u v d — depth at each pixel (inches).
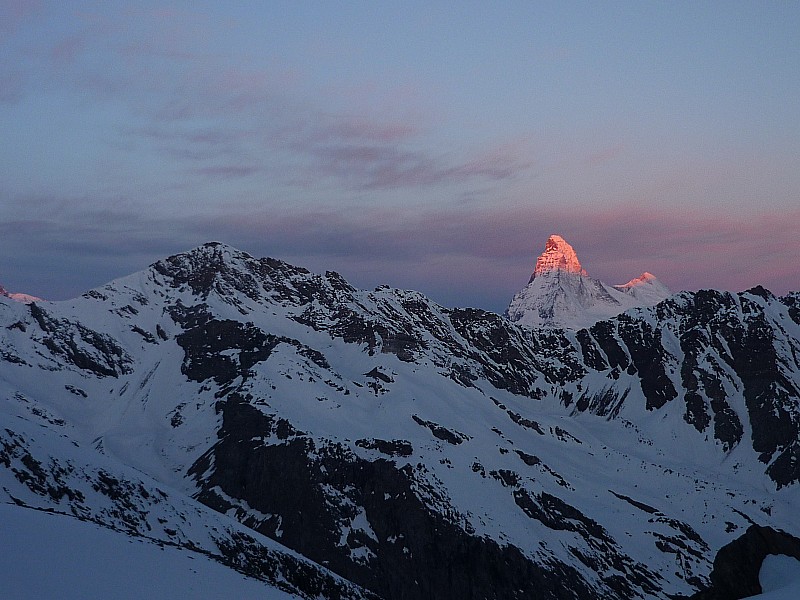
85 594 2251.5
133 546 2829.7
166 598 2428.6
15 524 2635.3
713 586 6565.0
